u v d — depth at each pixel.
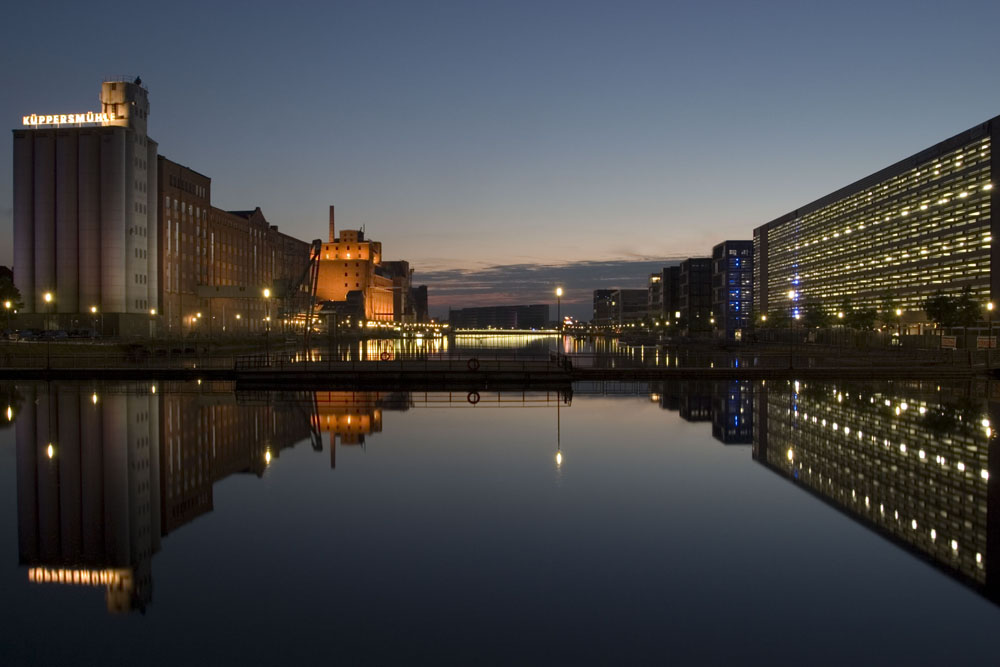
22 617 11.71
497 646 10.39
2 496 19.86
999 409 39.09
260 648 10.42
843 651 10.26
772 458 24.62
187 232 144.12
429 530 16.08
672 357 99.62
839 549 14.74
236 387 55.16
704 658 10.04
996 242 126.31
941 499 18.92
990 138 128.50
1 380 60.81
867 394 48.34
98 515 17.80
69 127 113.56
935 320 120.00
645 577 13.11
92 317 111.69
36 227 113.19
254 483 20.92
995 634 10.80
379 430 31.30
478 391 52.34
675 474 21.94
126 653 10.35
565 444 27.50
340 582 12.94
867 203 181.25
